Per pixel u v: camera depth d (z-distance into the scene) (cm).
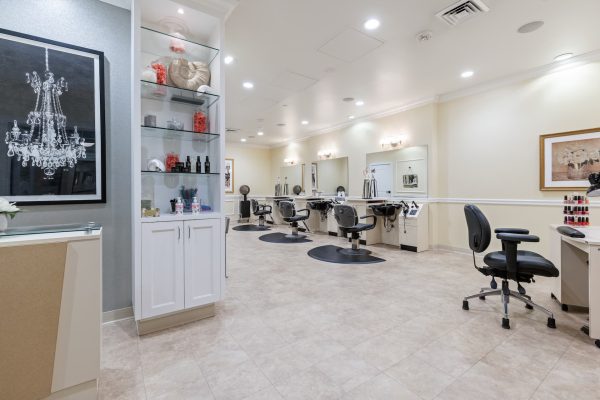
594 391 149
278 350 190
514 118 411
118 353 186
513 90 412
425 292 298
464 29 293
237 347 194
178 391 151
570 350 188
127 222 238
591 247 194
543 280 339
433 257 451
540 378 160
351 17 275
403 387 153
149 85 232
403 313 247
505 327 219
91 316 145
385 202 550
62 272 138
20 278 129
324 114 604
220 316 242
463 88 457
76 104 215
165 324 219
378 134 596
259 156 974
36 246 132
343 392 150
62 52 210
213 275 235
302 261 429
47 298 134
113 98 231
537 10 261
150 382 158
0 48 189
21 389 131
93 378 145
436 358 180
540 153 388
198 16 237
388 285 320
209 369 170
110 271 232
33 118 200
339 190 702
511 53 344
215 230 236
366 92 475
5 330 126
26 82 198
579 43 321
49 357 136
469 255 460
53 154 207
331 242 583
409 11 265
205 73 255
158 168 235
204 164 261
